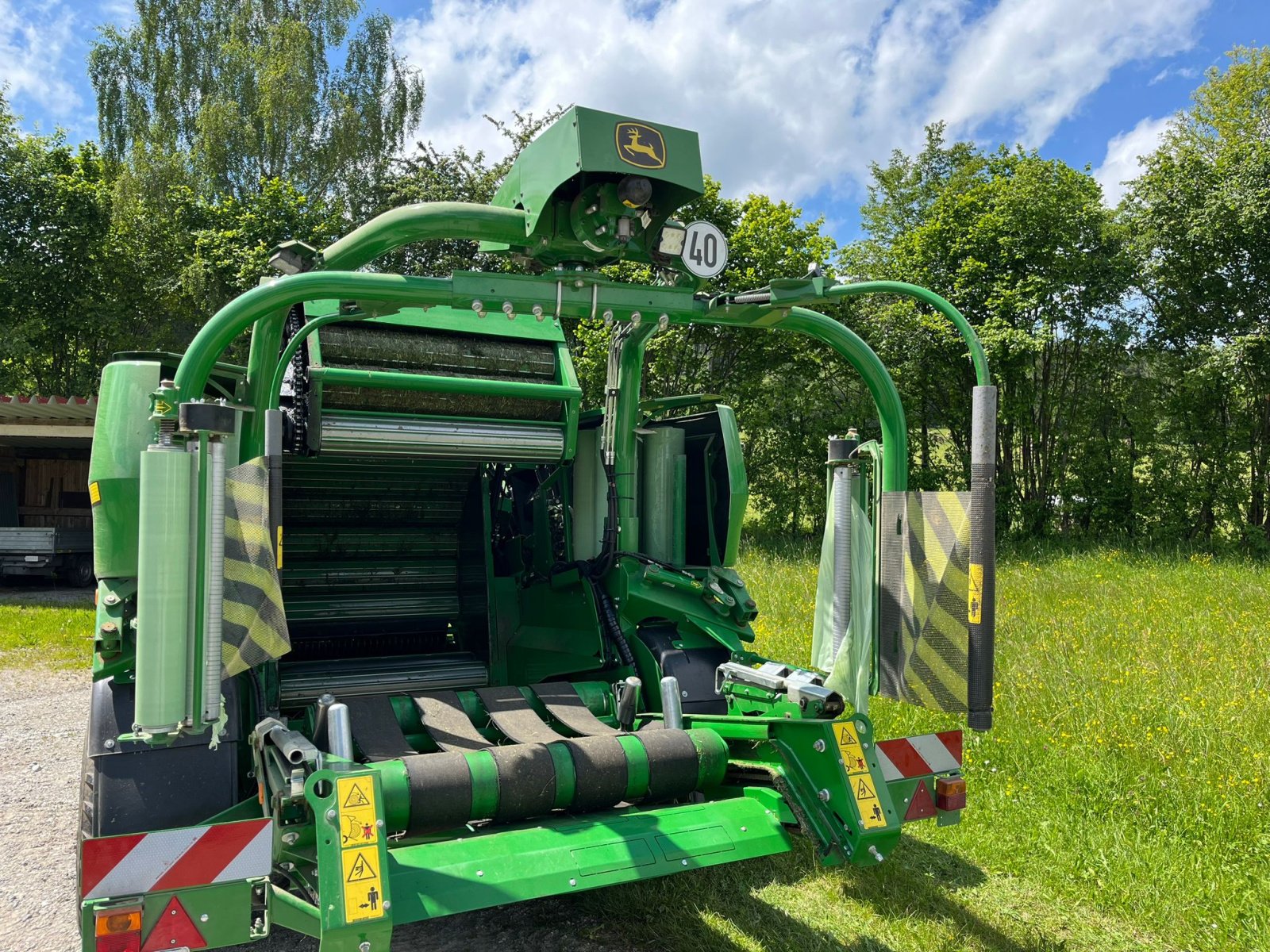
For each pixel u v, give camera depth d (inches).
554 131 121.0
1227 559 568.7
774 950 132.0
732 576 169.8
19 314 875.4
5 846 176.1
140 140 924.6
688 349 652.7
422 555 198.2
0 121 865.5
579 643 178.2
